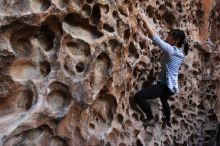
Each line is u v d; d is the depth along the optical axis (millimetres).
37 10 3570
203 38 6746
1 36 3348
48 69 3678
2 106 3438
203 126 6461
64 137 3725
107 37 4129
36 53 3646
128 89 4656
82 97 3830
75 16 3916
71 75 3805
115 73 4270
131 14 4629
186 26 6258
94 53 3984
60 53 3725
